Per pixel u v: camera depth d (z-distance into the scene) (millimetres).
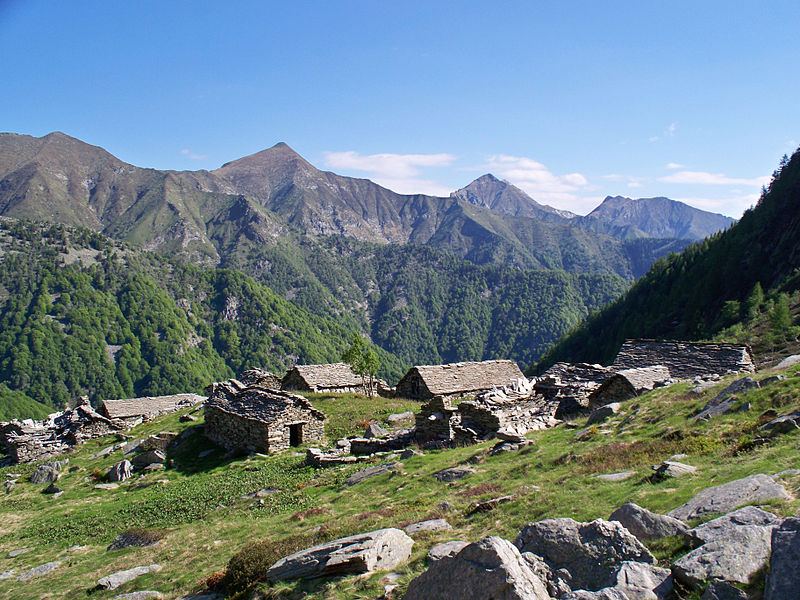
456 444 32219
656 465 18156
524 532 11734
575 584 10289
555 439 26859
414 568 14414
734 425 19859
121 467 45156
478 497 20438
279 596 14875
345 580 14484
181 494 36312
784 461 14555
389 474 28000
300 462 38500
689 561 9734
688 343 44469
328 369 71188
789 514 11031
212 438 50406
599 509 15281
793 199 154125
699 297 146750
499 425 32250
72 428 61156
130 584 21141
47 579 24234
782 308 82438
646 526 12125
